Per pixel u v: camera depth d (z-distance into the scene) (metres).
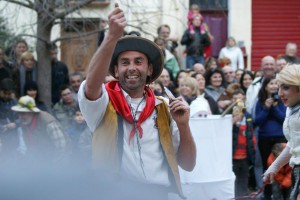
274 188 7.73
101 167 4.07
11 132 7.00
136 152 4.16
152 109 4.22
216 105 8.26
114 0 8.23
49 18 8.13
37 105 8.25
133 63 4.17
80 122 7.57
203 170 6.51
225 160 6.67
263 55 14.71
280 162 5.36
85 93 4.01
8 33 8.34
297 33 14.96
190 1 13.82
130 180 4.13
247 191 8.19
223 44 14.17
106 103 4.12
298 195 5.16
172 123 4.32
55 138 6.86
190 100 7.90
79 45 8.95
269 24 14.72
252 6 14.62
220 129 6.59
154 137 4.21
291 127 5.18
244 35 14.27
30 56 8.64
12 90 7.79
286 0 14.91
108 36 3.82
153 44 4.19
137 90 4.24
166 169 4.22
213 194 6.59
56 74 9.16
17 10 8.12
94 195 3.62
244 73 10.18
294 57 11.52
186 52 11.28
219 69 9.27
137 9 8.78
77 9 7.96
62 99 8.22
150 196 4.14
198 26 11.23
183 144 4.26
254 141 8.24
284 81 5.11
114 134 4.11
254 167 8.44
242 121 8.20
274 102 8.33
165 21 11.55
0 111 7.62
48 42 8.34
